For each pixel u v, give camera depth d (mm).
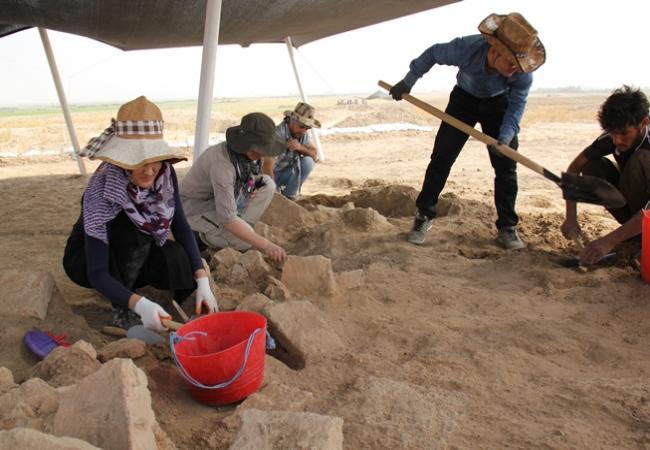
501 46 3512
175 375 2525
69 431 1689
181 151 13602
